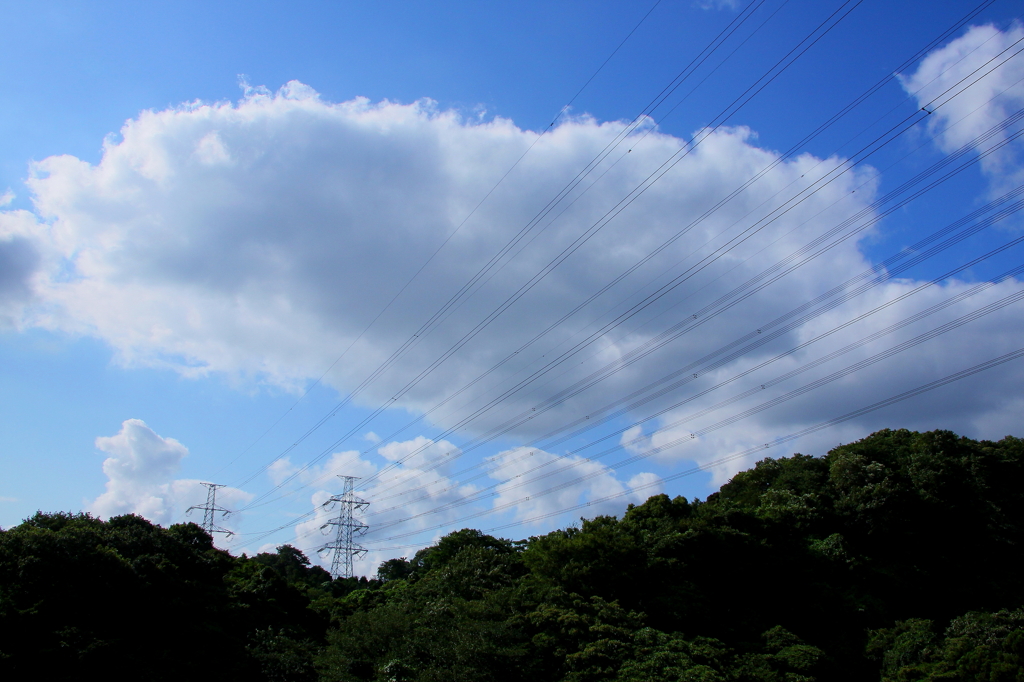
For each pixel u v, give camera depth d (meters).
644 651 42.78
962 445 70.44
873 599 56.12
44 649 37.91
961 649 45.25
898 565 59.88
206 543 62.59
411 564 93.31
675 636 45.44
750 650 46.84
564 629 45.09
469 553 62.06
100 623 42.69
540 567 55.31
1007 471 67.56
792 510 65.31
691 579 54.16
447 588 56.84
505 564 60.34
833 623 53.78
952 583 58.53
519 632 45.06
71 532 45.72
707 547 56.06
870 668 49.41
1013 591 56.56
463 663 42.16
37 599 40.12
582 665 42.03
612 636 44.41
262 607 55.50
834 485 68.88
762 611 54.47
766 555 57.09
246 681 45.34
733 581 54.94
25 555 41.75
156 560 50.78
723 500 66.69
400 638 47.12
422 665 43.88
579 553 54.56
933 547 61.75
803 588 56.69
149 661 41.94
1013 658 42.00
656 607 50.47
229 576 58.84
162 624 46.03
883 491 63.81
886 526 62.38
